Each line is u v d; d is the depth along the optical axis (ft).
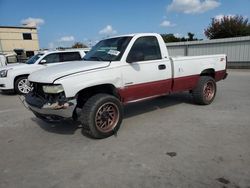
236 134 14.20
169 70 17.72
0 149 13.41
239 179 9.53
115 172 10.43
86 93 14.58
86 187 9.43
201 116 18.06
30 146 13.70
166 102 22.93
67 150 12.92
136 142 13.58
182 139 13.74
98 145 13.39
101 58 15.78
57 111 12.84
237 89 29.32
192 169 10.41
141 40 16.17
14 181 10.06
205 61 20.85
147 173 10.23
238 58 58.65
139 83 15.89
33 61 32.71
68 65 15.03
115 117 14.78
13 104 25.13
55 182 9.87
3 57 52.54
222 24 107.76
